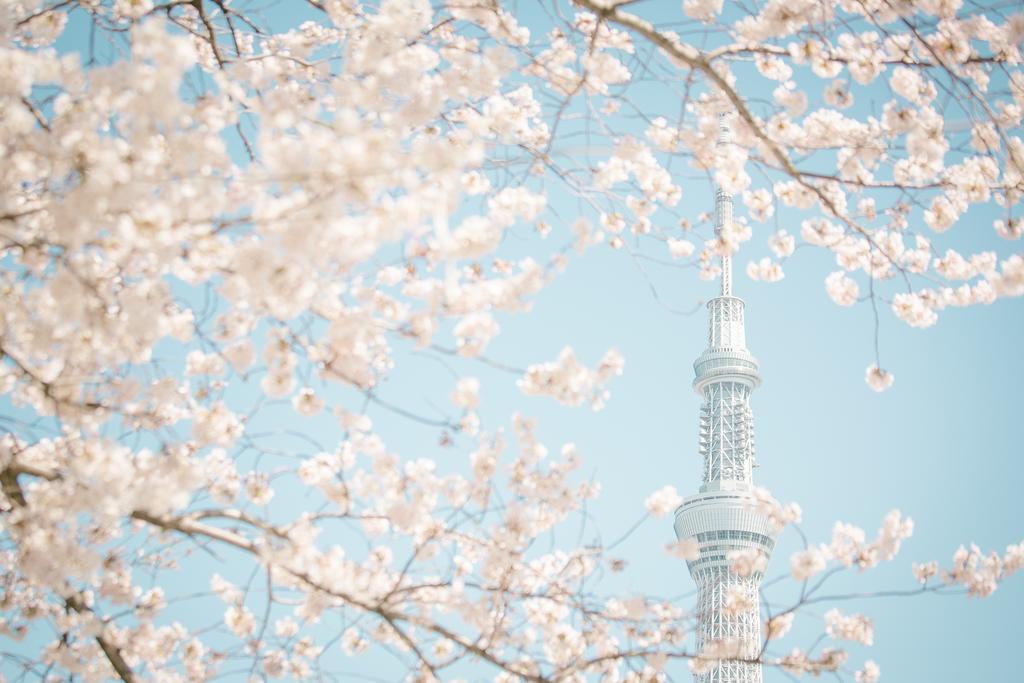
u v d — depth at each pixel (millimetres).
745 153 10344
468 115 10383
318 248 6074
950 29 9203
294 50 10305
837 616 9250
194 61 5773
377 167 5434
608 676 9820
